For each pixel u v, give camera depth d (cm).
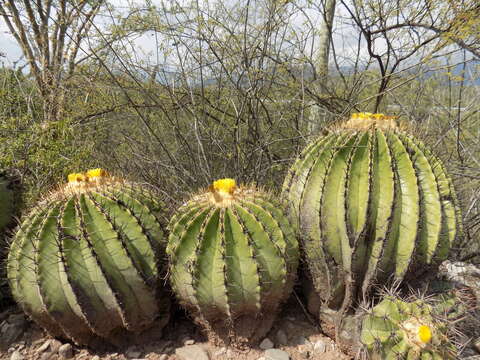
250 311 227
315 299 260
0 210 277
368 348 209
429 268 236
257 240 215
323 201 231
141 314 230
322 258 238
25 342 247
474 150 521
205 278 214
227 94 475
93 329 221
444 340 204
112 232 214
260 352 237
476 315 256
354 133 237
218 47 443
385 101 578
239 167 423
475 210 443
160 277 232
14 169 328
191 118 481
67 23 439
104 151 479
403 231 224
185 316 268
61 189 232
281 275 221
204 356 232
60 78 468
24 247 218
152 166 461
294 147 445
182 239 217
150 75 442
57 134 393
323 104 480
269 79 460
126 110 469
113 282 214
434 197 228
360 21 463
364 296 229
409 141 236
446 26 430
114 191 230
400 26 454
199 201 230
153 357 237
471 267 367
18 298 226
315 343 250
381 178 226
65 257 208
